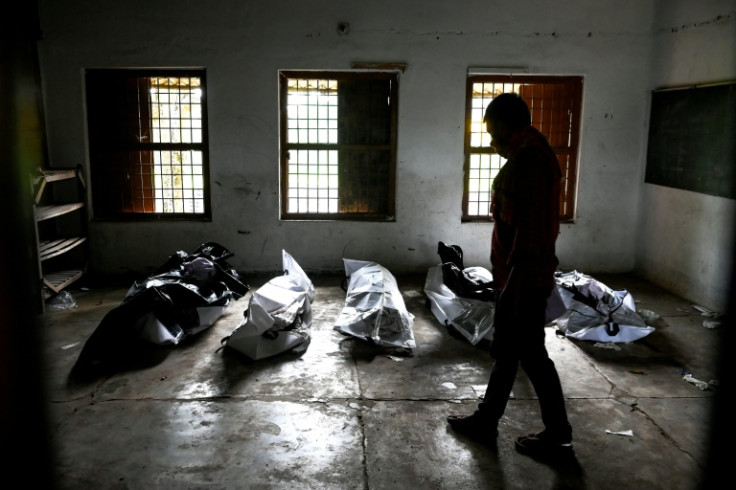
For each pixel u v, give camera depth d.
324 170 5.34
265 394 2.93
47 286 4.31
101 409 2.75
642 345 3.67
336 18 5.03
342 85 5.21
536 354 2.27
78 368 3.23
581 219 5.42
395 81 5.21
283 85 5.18
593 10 5.10
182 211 5.37
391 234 5.39
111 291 4.85
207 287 4.04
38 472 1.05
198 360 3.35
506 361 2.39
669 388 3.06
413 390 3.00
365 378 3.14
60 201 5.17
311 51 5.07
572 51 5.15
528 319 2.21
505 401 2.46
